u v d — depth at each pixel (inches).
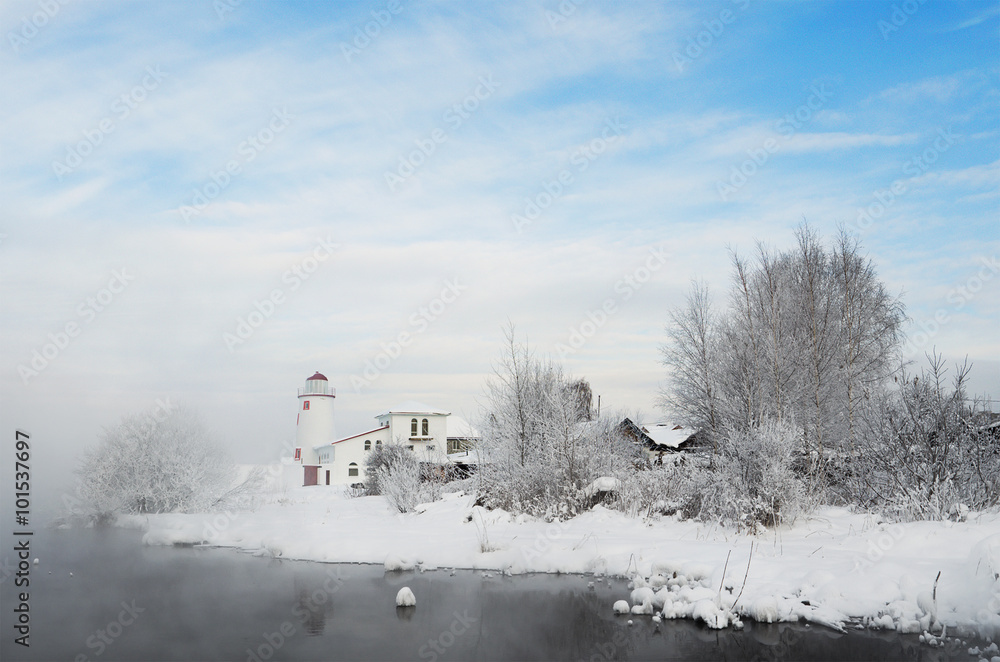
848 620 396.5
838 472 860.0
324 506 1149.1
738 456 698.2
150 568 592.1
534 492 856.9
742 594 436.5
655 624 412.5
